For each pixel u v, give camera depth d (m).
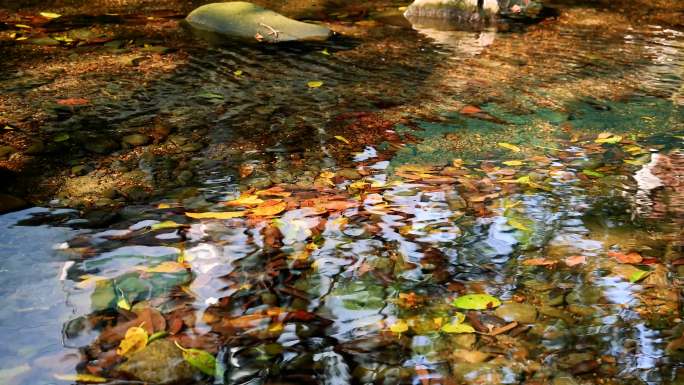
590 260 2.33
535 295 2.13
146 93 3.99
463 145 3.38
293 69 4.60
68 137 3.29
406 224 2.55
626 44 5.45
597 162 3.19
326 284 2.15
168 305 2.00
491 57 5.03
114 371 1.72
